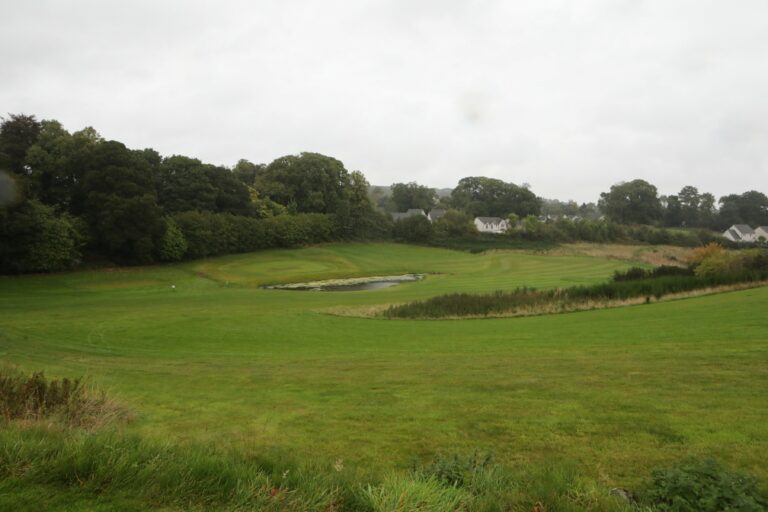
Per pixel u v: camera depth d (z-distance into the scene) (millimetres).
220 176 73312
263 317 26438
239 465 3912
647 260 71500
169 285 45438
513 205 135625
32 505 3131
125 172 48062
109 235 46594
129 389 10258
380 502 3428
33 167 48969
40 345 16438
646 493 4152
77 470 3566
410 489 3588
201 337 21281
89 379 10641
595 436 6406
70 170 48719
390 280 57188
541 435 6539
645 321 21922
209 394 9797
